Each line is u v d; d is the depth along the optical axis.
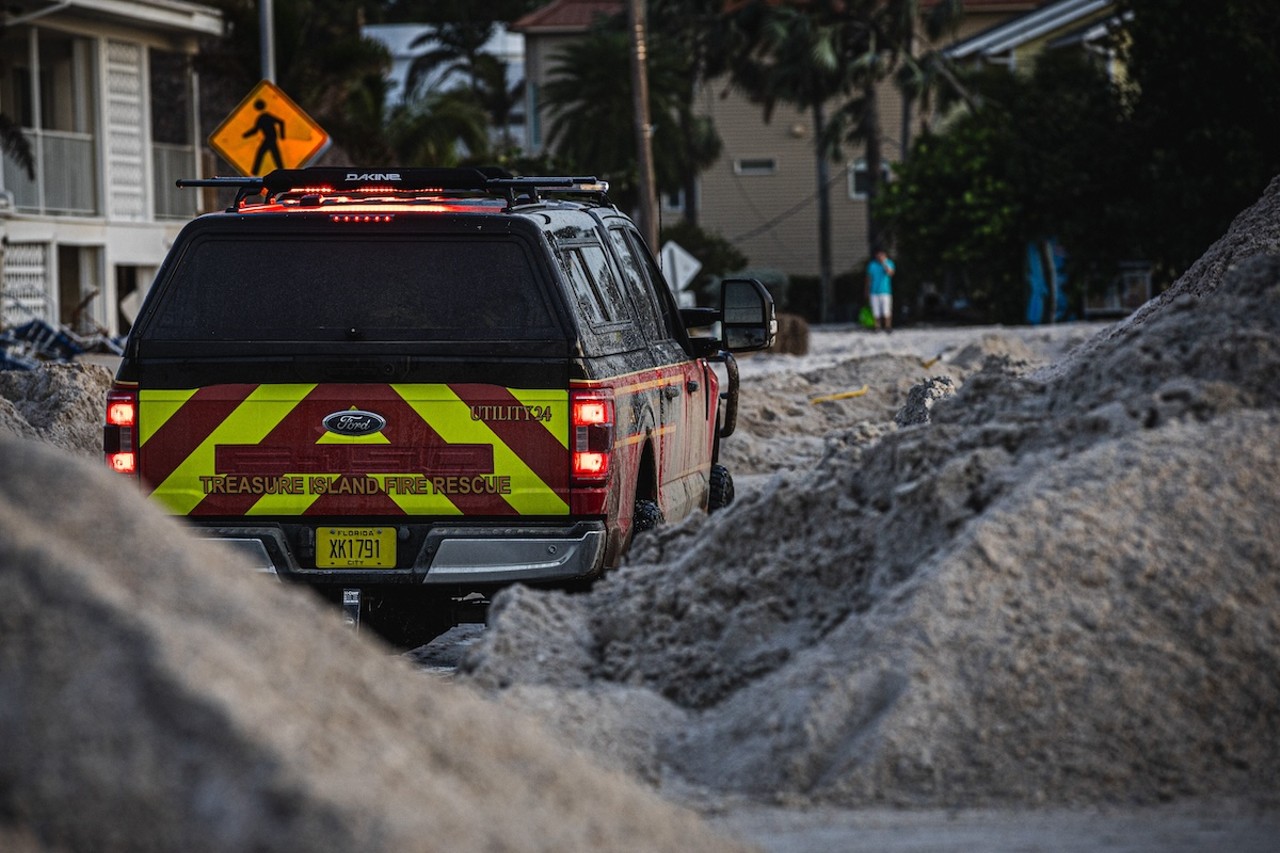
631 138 160.25
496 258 20.17
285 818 9.10
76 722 9.57
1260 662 13.86
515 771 10.88
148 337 20.05
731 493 28.25
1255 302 17.08
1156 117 112.19
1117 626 13.97
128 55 90.00
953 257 121.75
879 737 13.47
